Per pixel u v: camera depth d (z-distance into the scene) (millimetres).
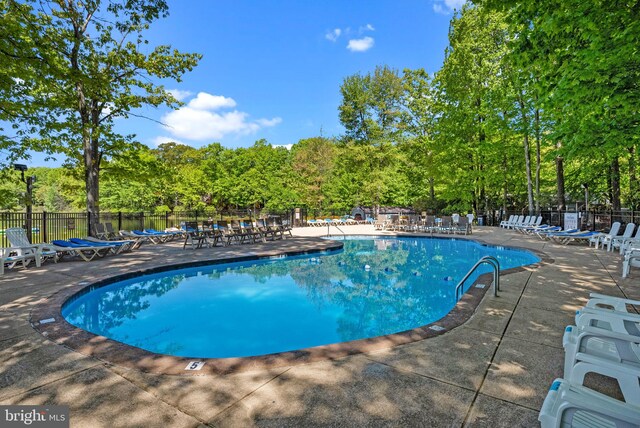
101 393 2561
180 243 13703
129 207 32094
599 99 7078
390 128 32969
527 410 2311
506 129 19172
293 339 4957
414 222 20422
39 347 3418
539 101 8023
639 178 18703
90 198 12484
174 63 13484
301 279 8414
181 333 5156
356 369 2926
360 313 6008
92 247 9180
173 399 2473
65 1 10219
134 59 12711
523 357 3150
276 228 15812
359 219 33406
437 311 6141
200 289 7547
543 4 5867
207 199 39000
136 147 13688
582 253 10031
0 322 4176
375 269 9570
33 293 5625
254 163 41656
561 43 6555
